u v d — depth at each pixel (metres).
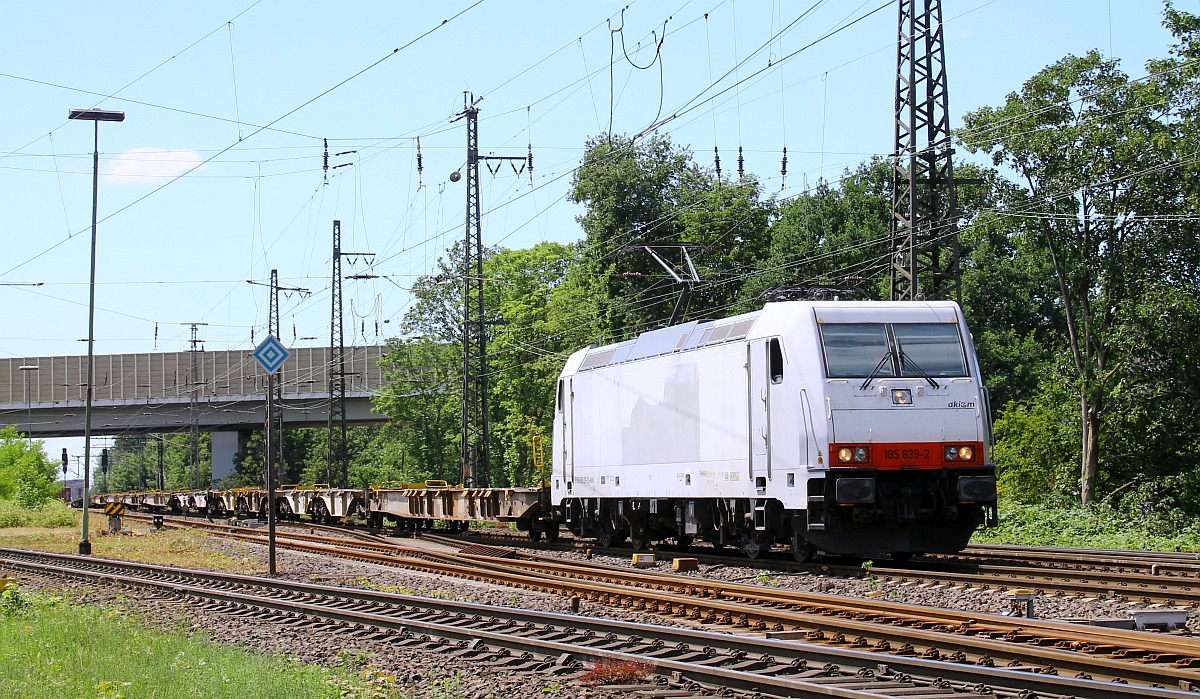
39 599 17.39
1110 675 9.09
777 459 19.84
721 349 21.81
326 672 10.73
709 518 22.98
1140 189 35.97
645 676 10.16
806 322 19.53
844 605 14.14
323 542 32.72
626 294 55.47
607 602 16.19
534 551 28.86
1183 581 16.30
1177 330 36.00
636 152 57.12
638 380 25.27
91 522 50.00
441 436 72.38
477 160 45.09
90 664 11.02
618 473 26.09
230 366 83.44
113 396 84.31
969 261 63.19
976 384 19.55
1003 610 14.16
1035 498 41.81
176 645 12.27
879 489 19.03
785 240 58.00
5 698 9.28
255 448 108.88
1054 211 37.25
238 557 27.59
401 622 13.41
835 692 8.70
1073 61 36.41
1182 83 35.31
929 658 10.41
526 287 68.56
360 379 81.94
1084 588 15.23
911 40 29.67
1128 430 38.16
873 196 58.50
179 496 66.81
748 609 13.54
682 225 57.66
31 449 70.19
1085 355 38.66
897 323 19.64
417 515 38.91
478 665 11.11
